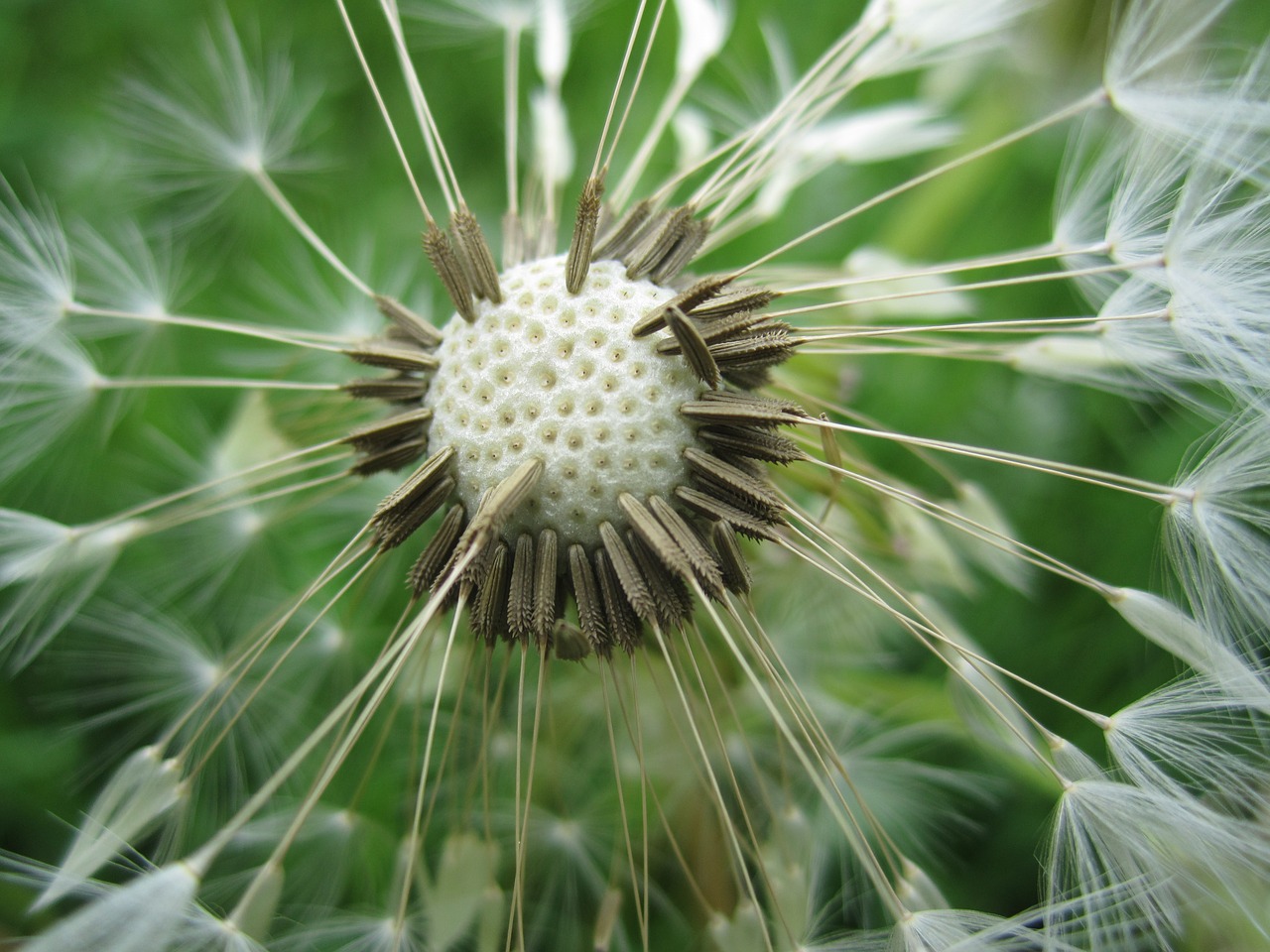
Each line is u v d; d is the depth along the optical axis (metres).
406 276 0.07
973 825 0.06
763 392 0.05
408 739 0.06
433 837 0.06
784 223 0.08
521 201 0.08
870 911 0.06
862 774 0.06
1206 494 0.05
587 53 0.08
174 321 0.05
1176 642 0.05
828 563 0.06
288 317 0.07
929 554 0.06
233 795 0.05
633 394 0.05
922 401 0.07
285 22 0.08
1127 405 0.07
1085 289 0.05
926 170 0.08
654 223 0.05
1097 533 0.07
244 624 0.06
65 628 0.06
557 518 0.05
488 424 0.05
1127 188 0.05
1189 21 0.05
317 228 0.08
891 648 0.07
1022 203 0.08
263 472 0.06
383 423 0.05
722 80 0.08
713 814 0.06
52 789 0.06
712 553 0.05
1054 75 0.07
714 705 0.06
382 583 0.06
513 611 0.05
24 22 0.08
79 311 0.05
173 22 0.08
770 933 0.05
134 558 0.07
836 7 0.08
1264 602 0.05
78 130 0.07
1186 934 0.05
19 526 0.05
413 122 0.08
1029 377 0.07
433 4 0.07
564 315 0.05
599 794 0.06
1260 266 0.05
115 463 0.07
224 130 0.06
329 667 0.06
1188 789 0.05
